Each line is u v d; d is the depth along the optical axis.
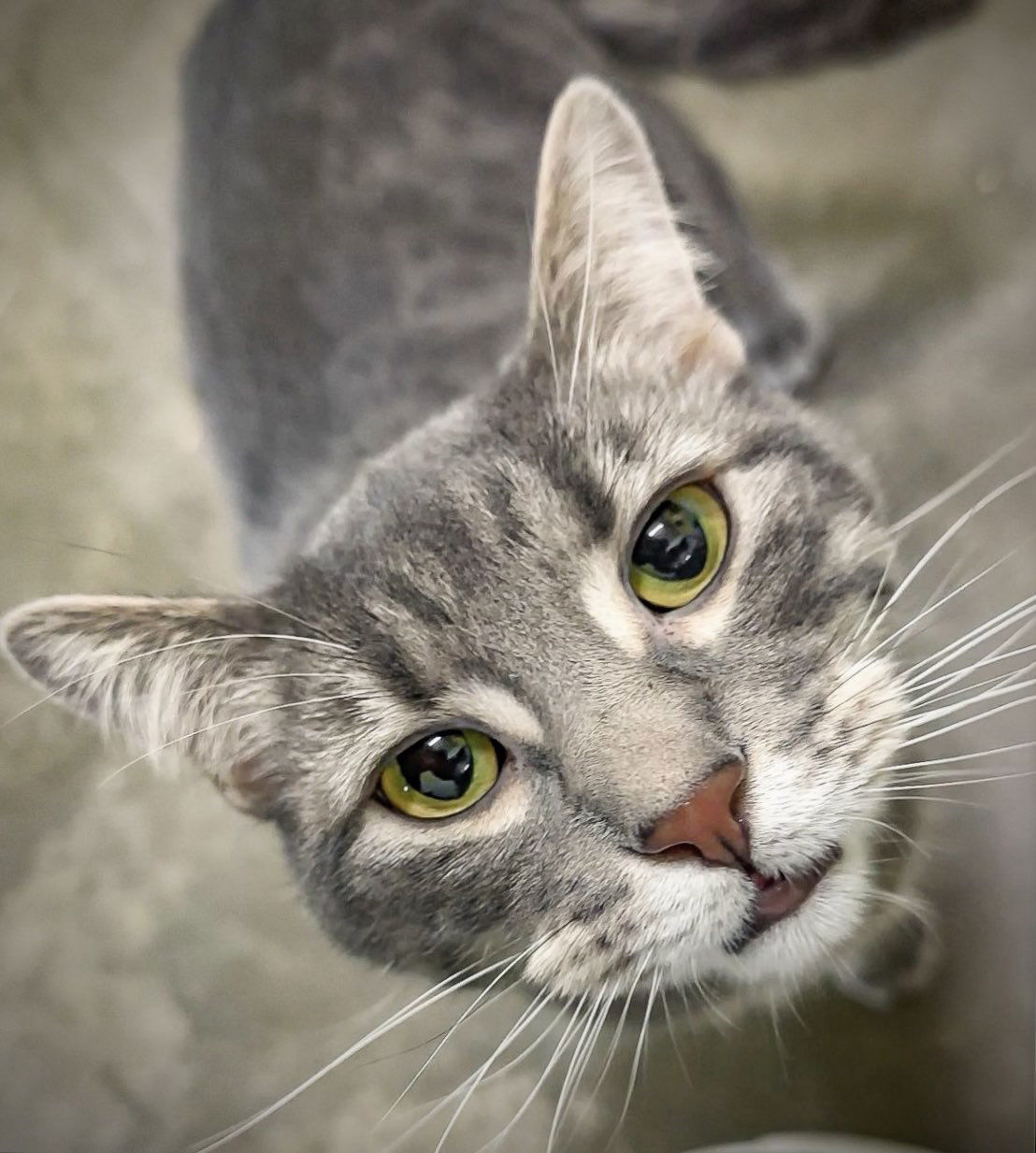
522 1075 0.25
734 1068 0.25
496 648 0.18
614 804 0.18
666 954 0.18
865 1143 0.23
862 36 0.31
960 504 0.27
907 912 0.23
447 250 0.26
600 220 0.20
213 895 0.27
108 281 0.31
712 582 0.19
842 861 0.20
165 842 0.28
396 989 0.25
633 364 0.20
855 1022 0.25
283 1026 0.26
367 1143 0.25
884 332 0.29
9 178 0.32
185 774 0.26
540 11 0.29
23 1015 0.27
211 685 0.20
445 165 0.27
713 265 0.23
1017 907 0.25
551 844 0.18
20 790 0.28
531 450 0.19
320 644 0.19
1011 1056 0.24
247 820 0.27
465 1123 0.25
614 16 0.30
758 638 0.19
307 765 0.20
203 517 0.29
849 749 0.19
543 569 0.18
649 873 0.18
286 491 0.26
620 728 0.18
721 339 0.21
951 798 0.25
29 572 0.30
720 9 0.30
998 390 0.28
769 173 0.30
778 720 0.18
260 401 0.27
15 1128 0.26
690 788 0.17
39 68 0.32
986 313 0.29
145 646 0.19
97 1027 0.27
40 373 0.31
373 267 0.26
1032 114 0.30
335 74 0.27
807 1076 0.25
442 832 0.19
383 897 0.20
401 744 0.19
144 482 0.30
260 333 0.27
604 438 0.19
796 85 0.31
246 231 0.27
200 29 0.30
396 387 0.25
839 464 0.21
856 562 0.20
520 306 0.26
